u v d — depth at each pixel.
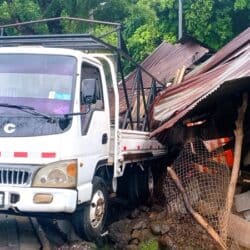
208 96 7.60
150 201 10.10
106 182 7.72
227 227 7.44
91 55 7.69
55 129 6.30
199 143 8.52
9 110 6.45
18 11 17.69
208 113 9.00
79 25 18.41
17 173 6.20
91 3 18.23
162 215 8.48
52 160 6.20
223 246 7.13
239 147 7.73
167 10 23.16
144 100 10.12
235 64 9.41
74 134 6.34
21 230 7.23
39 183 6.16
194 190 8.25
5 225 7.46
